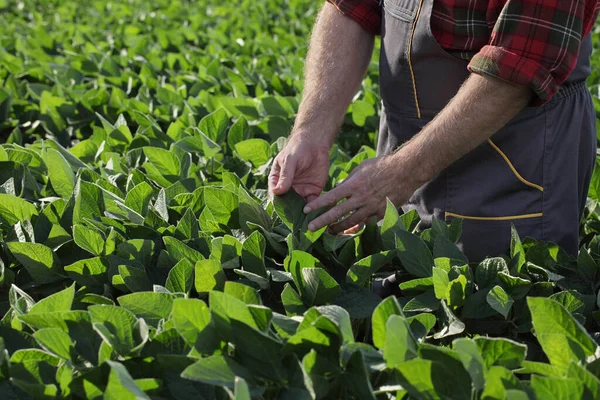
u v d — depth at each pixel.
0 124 4.03
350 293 2.04
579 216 2.65
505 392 1.44
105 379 1.62
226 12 7.95
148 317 1.86
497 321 2.06
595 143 2.59
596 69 4.98
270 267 2.24
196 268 2.00
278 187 2.32
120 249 2.19
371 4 2.67
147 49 5.84
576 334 1.63
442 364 1.57
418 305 2.06
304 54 5.51
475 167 2.45
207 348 1.64
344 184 2.26
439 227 2.33
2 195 2.38
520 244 2.16
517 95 2.11
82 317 1.74
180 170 2.83
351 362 1.58
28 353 1.66
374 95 4.12
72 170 2.78
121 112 4.08
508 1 2.09
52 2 8.94
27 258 2.15
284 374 1.62
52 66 5.08
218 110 3.34
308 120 2.60
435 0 2.36
